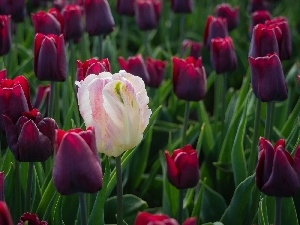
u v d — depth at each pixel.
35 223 0.80
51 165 1.06
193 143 1.30
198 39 2.09
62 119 1.34
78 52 1.69
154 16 1.55
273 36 1.02
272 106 1.13
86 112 0.76
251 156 1.08
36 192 0.98
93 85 0.75
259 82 0.95
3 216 0.62
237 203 1.02
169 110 1.50
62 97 1.30
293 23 2.32
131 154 0.94
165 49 2.03
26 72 1.53
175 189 1.05
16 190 0.94
